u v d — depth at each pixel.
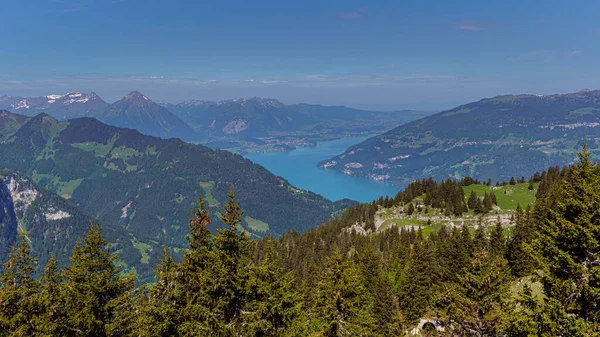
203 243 28.16
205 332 25.31
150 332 26.36
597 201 23.70
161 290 27.56
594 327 21.53
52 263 28.75
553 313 23.00
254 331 26.67
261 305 27.48
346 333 35.94
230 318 27.86
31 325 26.33
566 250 24.78
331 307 35.91
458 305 30.62
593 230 23.11
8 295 25.67
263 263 29.56
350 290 36.38
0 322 25.06
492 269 29.70
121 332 28.12
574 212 25.30
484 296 29.08
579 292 23.06
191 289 27.33
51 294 27.48
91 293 27.02
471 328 29.48
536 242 26.19
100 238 28.98
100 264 28.41
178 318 26.25
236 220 28.22
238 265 27.83
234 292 27.34
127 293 28.72
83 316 26.42
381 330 53.72
